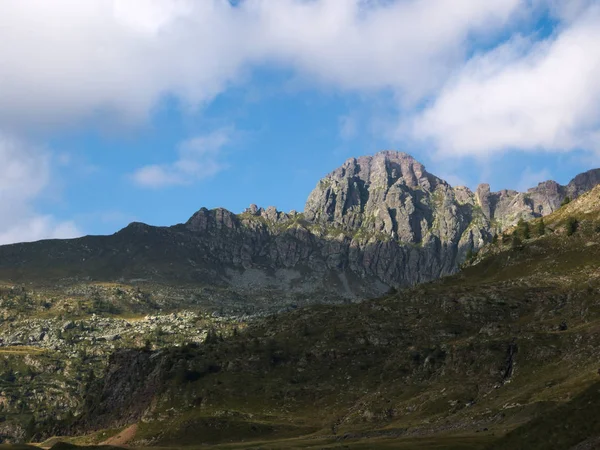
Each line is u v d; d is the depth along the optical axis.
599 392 153.50
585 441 140.75
